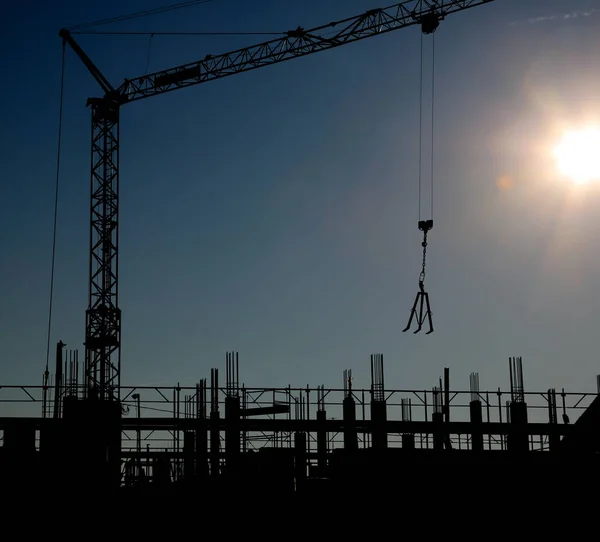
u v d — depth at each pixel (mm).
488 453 50906
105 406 49156
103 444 47250
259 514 44531
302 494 45281
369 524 44281
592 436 49031
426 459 47844
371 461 47000
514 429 51625
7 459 45562
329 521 44344
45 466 46219
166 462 51156
